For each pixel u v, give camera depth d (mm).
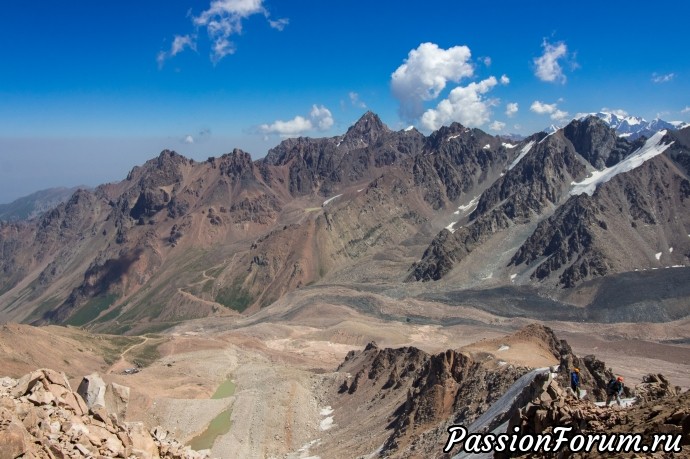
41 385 32062
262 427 149125
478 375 117438
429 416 115812
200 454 41281
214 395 181750
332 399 174500
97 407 33875
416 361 163250
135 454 32281
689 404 29750
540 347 152375
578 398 39656
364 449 123000
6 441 24250
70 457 27125
